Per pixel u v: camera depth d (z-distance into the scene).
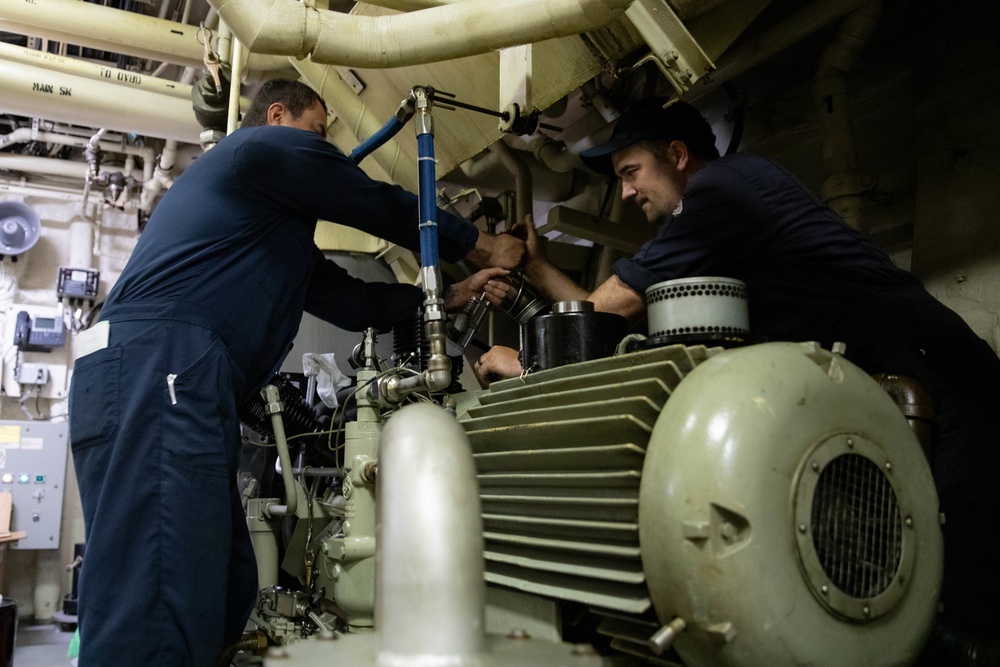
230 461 1.44
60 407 5.67
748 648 0.75
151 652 1.26
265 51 1.30
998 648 1.10
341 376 1.96
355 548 1.42
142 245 1.50
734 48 2.04
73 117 3.31
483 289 1.78
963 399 1.25
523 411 1.08
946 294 1.86
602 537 0.93
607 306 1.46
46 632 4.88
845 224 1.38
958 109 1.88
